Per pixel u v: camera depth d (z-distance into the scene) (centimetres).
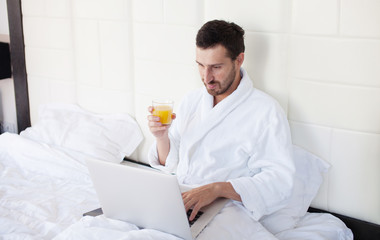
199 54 166
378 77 164
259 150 171
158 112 172
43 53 250
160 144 185
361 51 164
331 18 167
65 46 240
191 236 136
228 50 163
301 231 166
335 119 175
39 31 248
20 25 253
